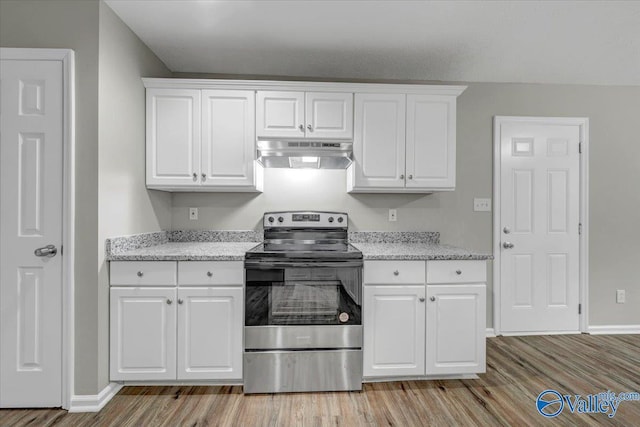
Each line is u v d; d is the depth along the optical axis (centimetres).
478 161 306
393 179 255
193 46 246
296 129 250
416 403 198
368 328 215
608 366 246
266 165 263
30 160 187
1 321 186
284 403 198
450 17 209
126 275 204
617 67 280
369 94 253
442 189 262
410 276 218
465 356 220
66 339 187
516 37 233
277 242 279
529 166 309
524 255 308
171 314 207
